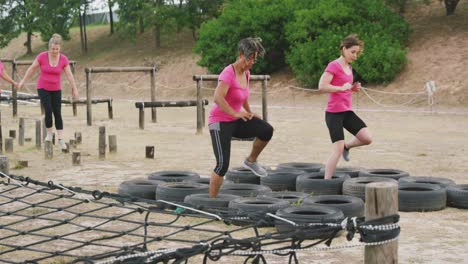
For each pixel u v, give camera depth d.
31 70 12.96
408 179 9.32
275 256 6.21
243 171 10.01
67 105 30.41
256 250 4.63
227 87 7.18
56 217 7.81
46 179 10.59
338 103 8.79
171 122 22.39
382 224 4.27
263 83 18.56
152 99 21.94
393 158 13.27
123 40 51.72
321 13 32.88
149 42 49.25
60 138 13.59
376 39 31.28
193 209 5.39
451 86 28.55
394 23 32.62
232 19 36.16
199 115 18.23
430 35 33.25
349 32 31.84
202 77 18.14
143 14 46.34
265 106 18.66
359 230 4.35
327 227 4.55
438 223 7.77
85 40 52.06
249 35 35.75
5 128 19.48
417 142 16.16
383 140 16.61
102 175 11.06
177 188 8.55
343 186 8.91
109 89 43.00
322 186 9.01
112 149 13.96
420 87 29.14
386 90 29.94
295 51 32.75
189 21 45.62
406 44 33.00
